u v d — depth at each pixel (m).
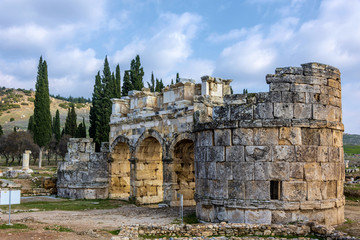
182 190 30.38
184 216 24.22
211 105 24.59
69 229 18.70
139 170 33.75
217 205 20.72
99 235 17.33
